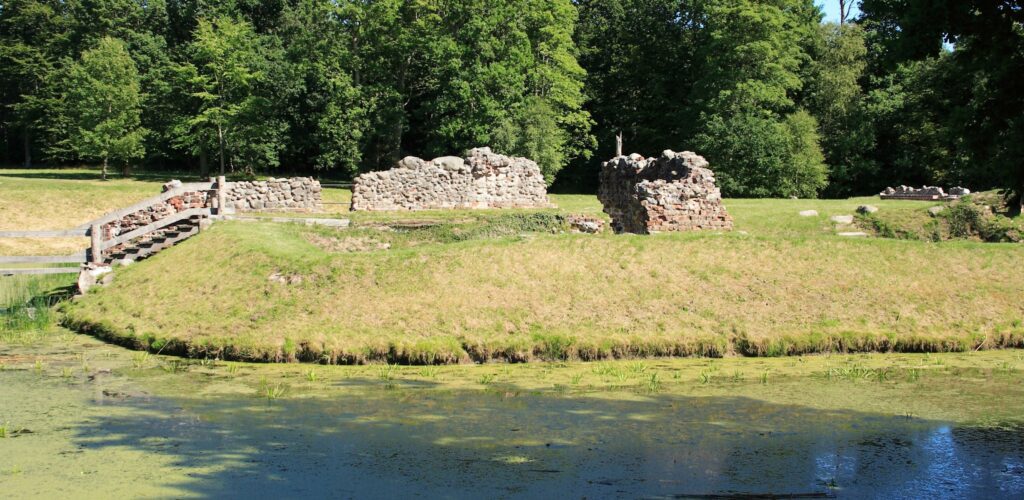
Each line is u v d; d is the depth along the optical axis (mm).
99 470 8531
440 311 14688
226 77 46531
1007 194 8008
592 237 17625
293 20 52812
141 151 46406
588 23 61312
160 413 10648
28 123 55250
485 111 45438
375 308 14844
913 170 49938
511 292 15391
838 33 54281
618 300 15305
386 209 30734
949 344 14594
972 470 8477
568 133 52594
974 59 8062
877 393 11602
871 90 53188
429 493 7840
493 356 13695
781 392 11617
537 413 10555
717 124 47250
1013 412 10648
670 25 58750
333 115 47031
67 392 11719
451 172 31703
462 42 47094
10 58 55656
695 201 21047
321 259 16594
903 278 16469
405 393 11578
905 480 8195
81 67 45375
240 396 11469
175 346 14391
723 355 14094
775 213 26859
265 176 53938
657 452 9023
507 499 7664
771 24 48375
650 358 13945
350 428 9953
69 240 28656
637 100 59844
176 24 58031
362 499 7703
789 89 54500
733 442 9375
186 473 8438
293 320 14656
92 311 17109
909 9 7805
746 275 16297
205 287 16562
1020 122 7516
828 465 8609
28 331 16453
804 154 47406
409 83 54000
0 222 30000
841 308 15391
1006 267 17062
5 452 9125
